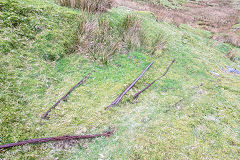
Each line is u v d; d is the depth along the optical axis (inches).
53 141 101.8
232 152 113.1
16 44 148.2
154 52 230.7
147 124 126.6
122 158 100.2
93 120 121.6
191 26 500.7
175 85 180.7
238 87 200.7
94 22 214.7
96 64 177.0
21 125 103.7
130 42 225.5
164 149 108.0
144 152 104.5
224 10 774.5
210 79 209.8
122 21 263.7
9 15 159.9
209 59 271.7
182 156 105.1
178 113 142.9
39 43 161.5
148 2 645.9
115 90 153.6
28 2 192.1
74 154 99.1
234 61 319.6
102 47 196.9
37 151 95.0
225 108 158.4
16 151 90.7
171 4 755.4
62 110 122.9
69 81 149.9
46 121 112.2
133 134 116.6
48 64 154.5
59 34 179.9
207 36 446.3
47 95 130.8
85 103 134.0
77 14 216.7
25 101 118.6
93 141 108.2
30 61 145.9
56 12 199.6
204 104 159.3
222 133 128.2
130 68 189.2
